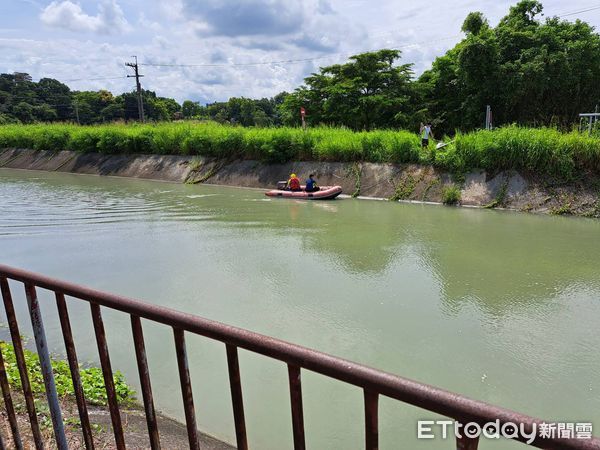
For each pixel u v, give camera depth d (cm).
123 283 809
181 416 417
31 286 190
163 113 8138
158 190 1998
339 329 614
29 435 304
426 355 544
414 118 2770
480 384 484
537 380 490
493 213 1362
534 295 728
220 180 2184
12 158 3198
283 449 380
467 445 100
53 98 8075
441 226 1206
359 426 414
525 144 1442
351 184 1794
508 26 2658
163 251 1016
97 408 387
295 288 771
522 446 384
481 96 2548
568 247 988
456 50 2758
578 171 1376
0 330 612
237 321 643
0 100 7281
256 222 1312
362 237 1114
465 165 1563
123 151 2700
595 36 2519
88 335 593
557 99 2561
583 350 552
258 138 2134
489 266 873
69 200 1731
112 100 8431
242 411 143
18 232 1212
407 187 1652
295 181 1794
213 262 927
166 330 607
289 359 123
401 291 753
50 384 198
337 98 2984
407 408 439
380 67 3022
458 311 670
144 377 166
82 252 1014
